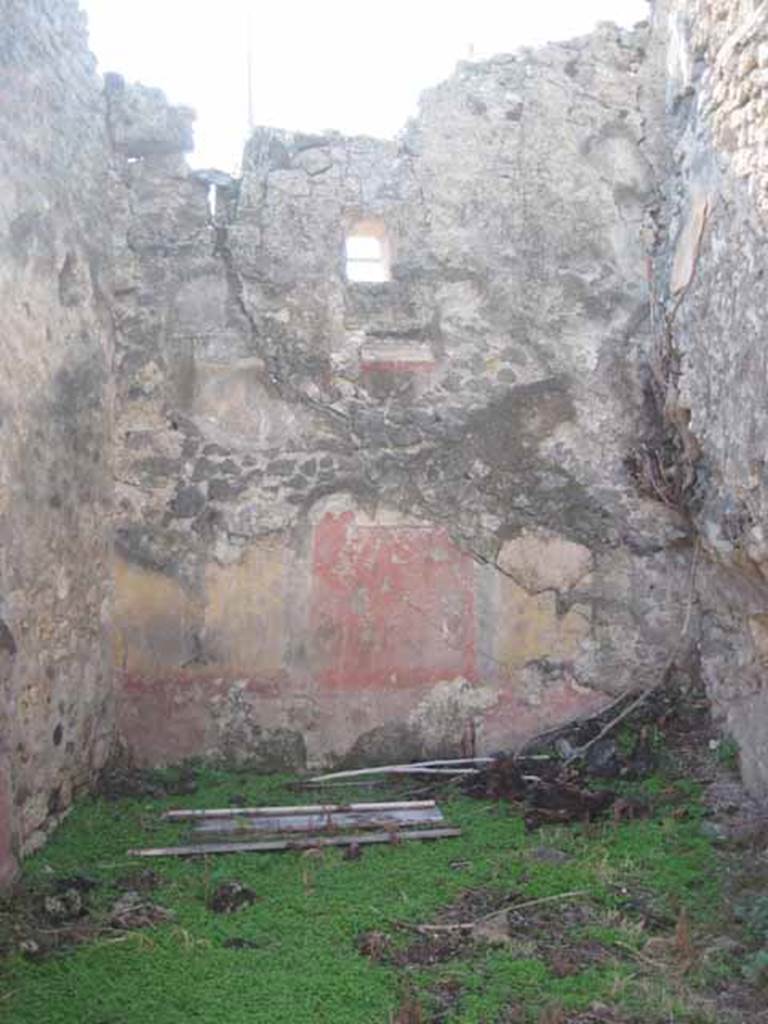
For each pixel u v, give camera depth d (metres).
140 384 6.36
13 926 4.13
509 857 4.92
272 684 6.36
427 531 6.48
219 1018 3.52
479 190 6.65
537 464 6.57
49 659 5.18
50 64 5.40
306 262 6.51
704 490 5.88
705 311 5.68
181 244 6.46
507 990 3.70
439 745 6.43
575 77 6.75
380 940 4.05
